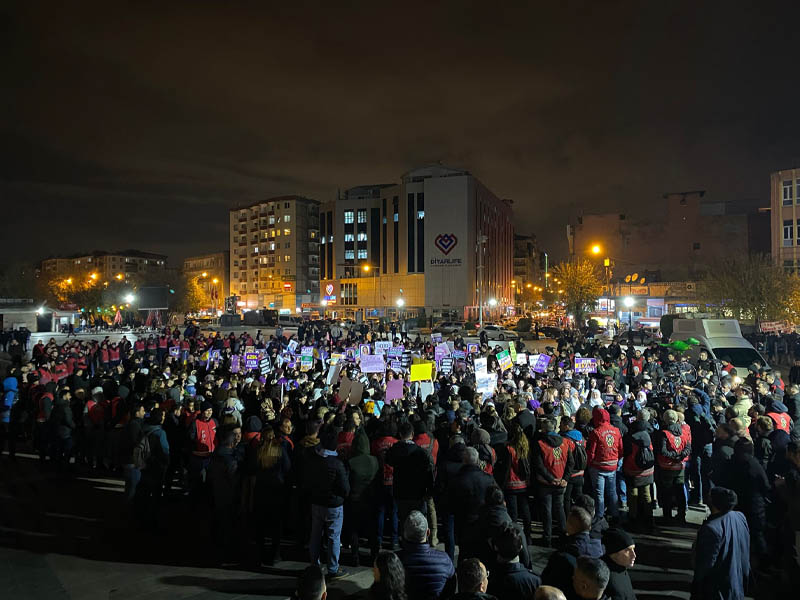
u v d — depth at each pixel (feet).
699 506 31.32
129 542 26.08
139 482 27.12
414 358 62.13
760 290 124.36
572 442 24.84
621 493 31.65
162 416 27.66
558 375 49.29
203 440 29.66
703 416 31.22
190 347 88.22
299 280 445.78
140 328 228.43
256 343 92.27
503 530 13.38
